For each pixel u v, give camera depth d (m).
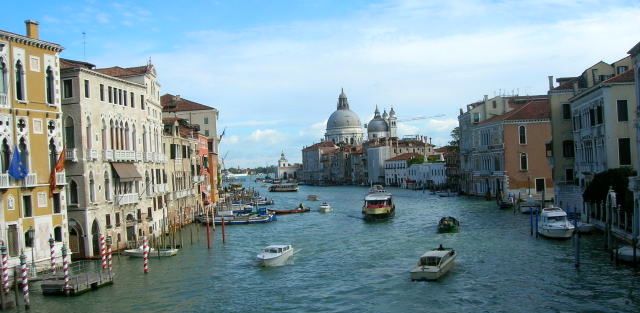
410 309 27.91
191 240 49.81
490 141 83.31
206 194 76.38
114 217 43.66
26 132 33.84
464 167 100.69
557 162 59.12
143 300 30.42
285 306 29.33
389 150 170.12
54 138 35.97
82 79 39.88
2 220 31.72
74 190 39.81
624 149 43.31
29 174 33.41
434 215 67.62
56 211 36.03
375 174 171.38
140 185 48.22
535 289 29.95
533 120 76.31
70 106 39.59
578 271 32.78
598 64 55.69
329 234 54.97
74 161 39.38
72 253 39.88
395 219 65.62
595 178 42.19
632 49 35.84
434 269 32.72
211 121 93.56
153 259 41.69
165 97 96.69
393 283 32.81
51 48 35.72
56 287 30.77
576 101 52.19
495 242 44.03
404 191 127.88
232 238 53.59
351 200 109.50
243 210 76.94
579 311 26.12
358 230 57.22
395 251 42.88
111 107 43.97
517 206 68.56
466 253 40.12
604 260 35.03
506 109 90.94
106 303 29.70
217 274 36.50
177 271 37.41
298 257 42.16
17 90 33.69
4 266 28.95
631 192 36.16
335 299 30.27
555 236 42.91
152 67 52.38
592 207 46.00
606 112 43.50
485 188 87.25
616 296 27.81
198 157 72.00
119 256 42.50
